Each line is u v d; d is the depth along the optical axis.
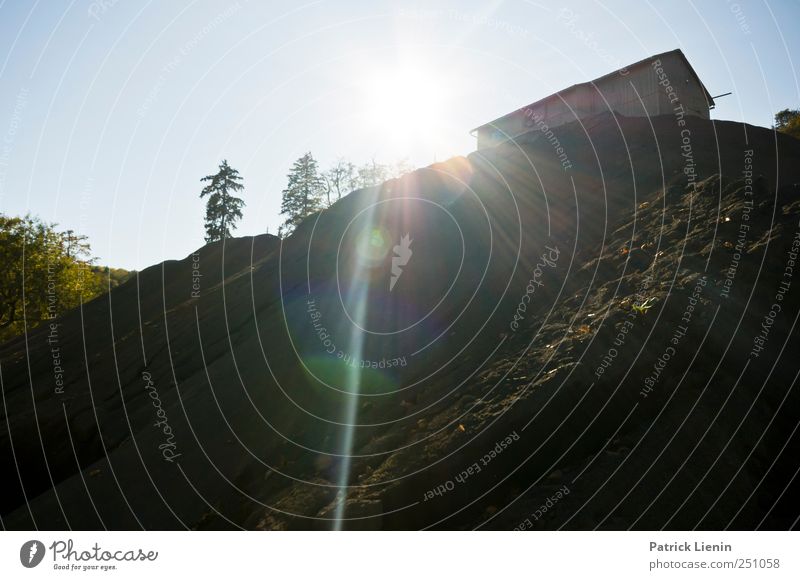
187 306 15.05
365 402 7.67
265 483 6.71
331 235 13.03
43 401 12.27
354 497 5.53
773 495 4.95
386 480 5.63
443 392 7.04
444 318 8.80
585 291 7.77
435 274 9.93
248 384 9.21
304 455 6.96
